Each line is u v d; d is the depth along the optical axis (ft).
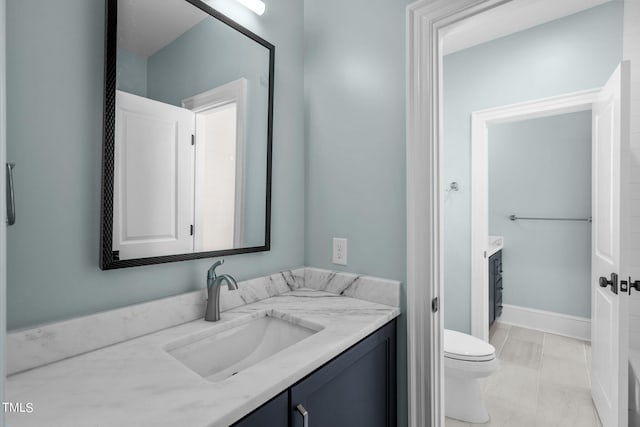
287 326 3.82
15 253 2.48
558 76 7.18
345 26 4.70
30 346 2.48
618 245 4.69
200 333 3.27
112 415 1.93
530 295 10.51
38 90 2.57
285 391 2.45
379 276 4.35
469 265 8.38
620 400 4.58
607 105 5.38
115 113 2.96
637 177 5.95
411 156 4.00
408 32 4.03
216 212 3.87
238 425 2.08
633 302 6.00
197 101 3.65
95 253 2.91
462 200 8.47
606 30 6.64
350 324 3.47
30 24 2.53
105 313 2.91
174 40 3.44
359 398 3.38
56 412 1.95
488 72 8.11
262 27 4.51
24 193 2.52
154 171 3.27
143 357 2.69
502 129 11.06
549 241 10.21
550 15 7.09
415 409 4.05
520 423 5.85
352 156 4.62
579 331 9.59
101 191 2.91
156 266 3.37
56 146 2.67
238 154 4.11
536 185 10.45
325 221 4.93
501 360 8.23
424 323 4.00
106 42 2.88
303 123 5.20
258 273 4.47
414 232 4.01
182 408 1.99
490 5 3.55
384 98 4.30
